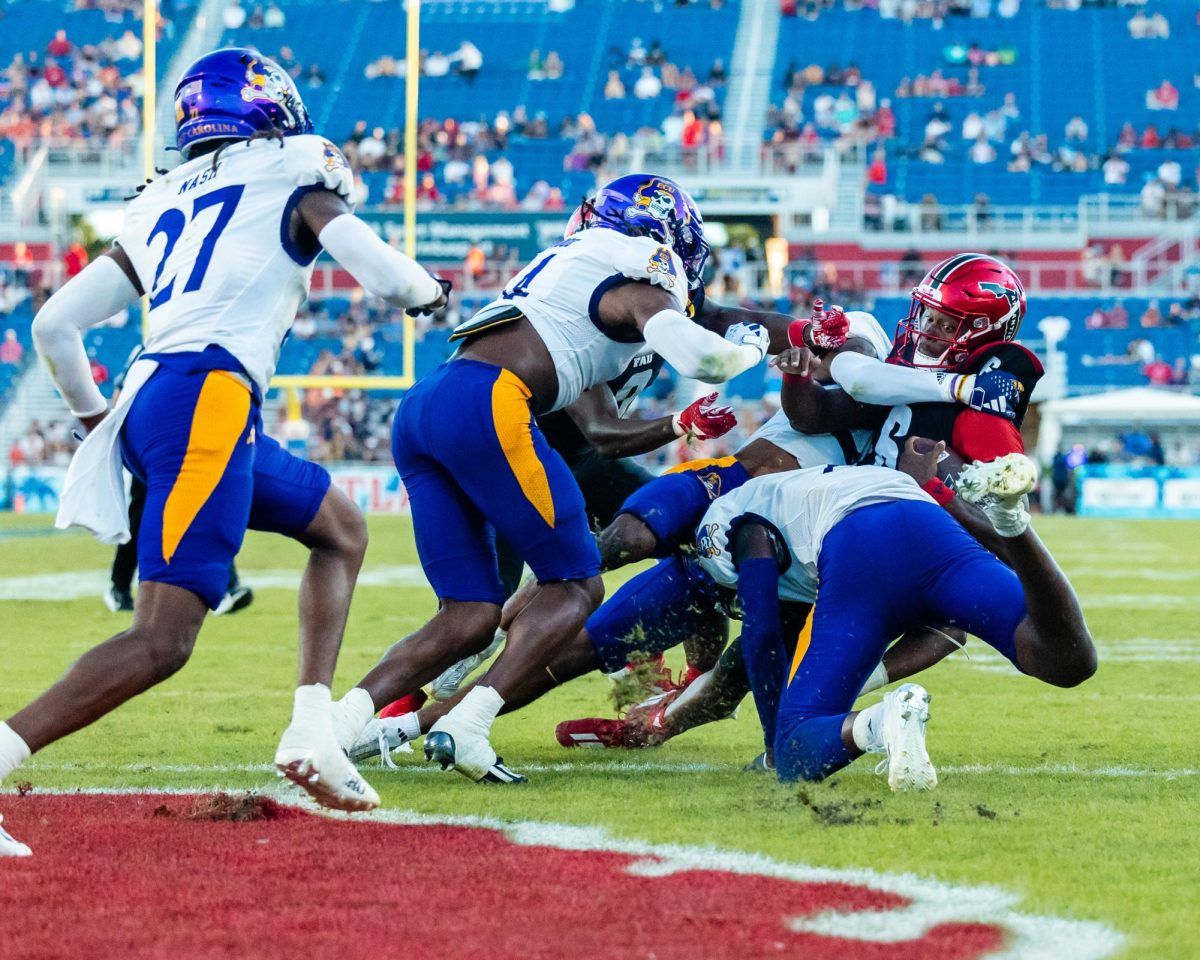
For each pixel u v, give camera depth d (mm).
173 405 11883
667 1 125625
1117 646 28266
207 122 12914
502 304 14805
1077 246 103312
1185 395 89875
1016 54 119812
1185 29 122000
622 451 15867
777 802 13617
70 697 11273
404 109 113688
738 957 8992
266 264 12383
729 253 98250
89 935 9359
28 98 111812
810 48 120625
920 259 103062
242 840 12023
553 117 114125
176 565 11633
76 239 102250
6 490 85250
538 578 14805
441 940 9281
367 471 84000
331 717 12773
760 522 14953
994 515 12836
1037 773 15359
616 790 14312
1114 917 9883
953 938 9398
